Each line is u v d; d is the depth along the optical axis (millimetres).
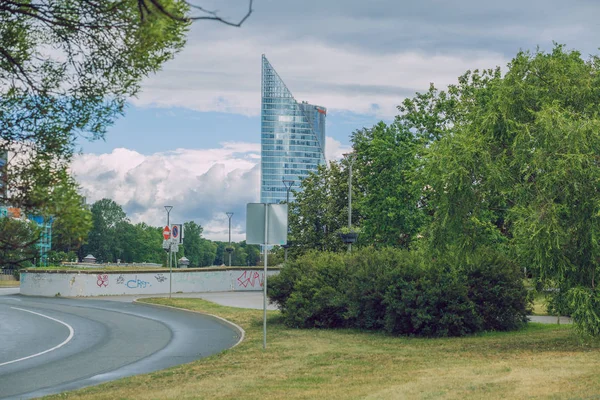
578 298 15250
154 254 174625
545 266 15719
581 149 15281
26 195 8492
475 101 32625
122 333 23109
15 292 53781
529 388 9852
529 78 17641
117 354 17453
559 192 15336
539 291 17281
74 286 46625
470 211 17625
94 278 47469
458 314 19672
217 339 20672
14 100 9805
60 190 8367
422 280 19625
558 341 17406
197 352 17531
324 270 23094
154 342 20156
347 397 9648
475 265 20172
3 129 9531
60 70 9992
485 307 20266
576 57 18578
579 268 15789
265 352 15969
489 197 17578
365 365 13375
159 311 33344
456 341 18281
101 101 9898
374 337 19438
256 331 21766
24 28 9953
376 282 20531
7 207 8539
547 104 16281
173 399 10000
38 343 20531
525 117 17344
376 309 21047
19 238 8430
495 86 18109
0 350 18797
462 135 17703
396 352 15648
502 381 10562
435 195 17859
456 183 16875
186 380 12039
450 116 39500
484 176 17281
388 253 21531
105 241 166750
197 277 52906
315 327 22484
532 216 15133
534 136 15961
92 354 17578
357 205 44094
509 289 20359
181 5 8398
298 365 13602
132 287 49281
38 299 43938
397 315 19969
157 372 13258
